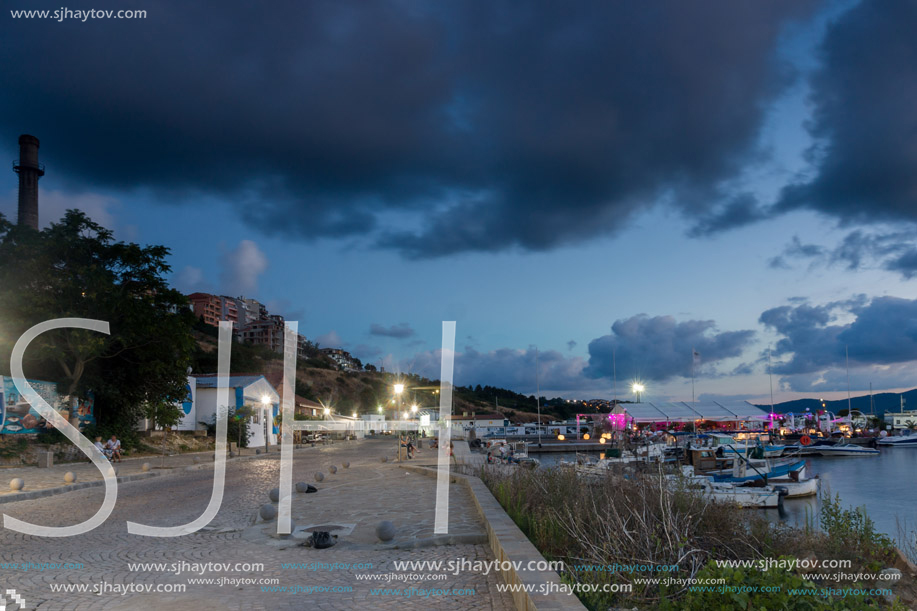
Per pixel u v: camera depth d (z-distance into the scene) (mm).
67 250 32875
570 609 4852
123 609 6504
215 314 147500
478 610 6238
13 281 30953
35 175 77438
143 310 33938
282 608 6488
